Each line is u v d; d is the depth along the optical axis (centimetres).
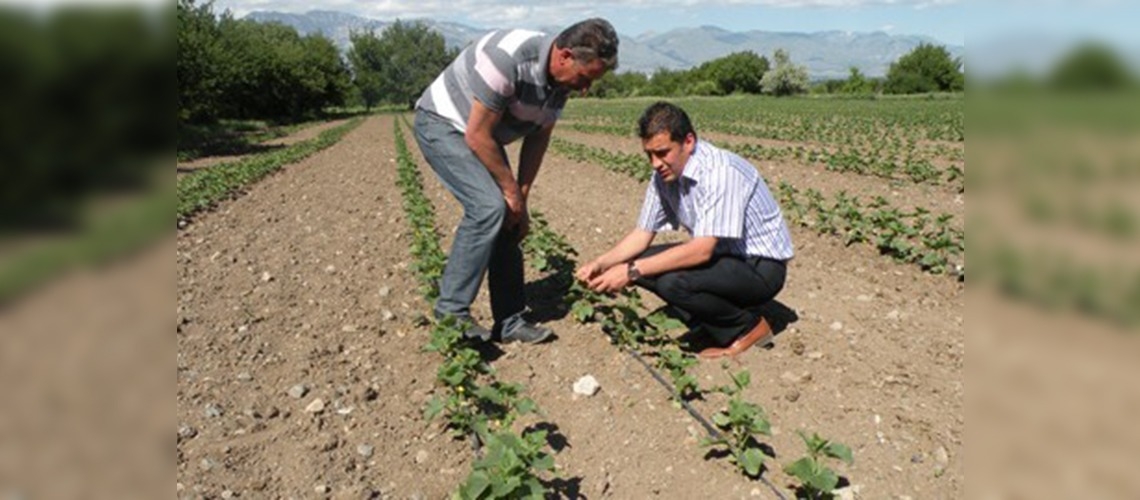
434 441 414
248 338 553
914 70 6525
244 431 419
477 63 432
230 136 2975
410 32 10750
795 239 821
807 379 473
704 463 390
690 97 8462
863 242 785
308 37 7400
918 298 616
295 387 464
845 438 410
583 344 530
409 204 1062
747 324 510
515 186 472
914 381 471
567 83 445
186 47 2234
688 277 479
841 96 6938
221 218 1034
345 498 362
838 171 1420
